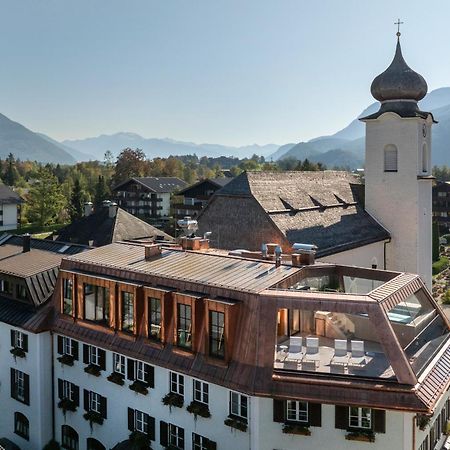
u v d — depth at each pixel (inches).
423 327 1223.5
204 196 4943.4
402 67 2269.9
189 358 1155.9
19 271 1583.4
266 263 1301.7
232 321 1099.3
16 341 1541.6
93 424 1364.4
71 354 1425.9
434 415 1172.5
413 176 2268.7
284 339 1189.7
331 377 1018.1
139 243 1619.1
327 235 2048.5
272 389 1025.5
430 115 2298.2
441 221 5713.6
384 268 2341.3
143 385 1240.8
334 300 1068.5
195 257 1401.3
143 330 1251.8
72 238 2439.7
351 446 1018.1
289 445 1044.5
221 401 1108.5
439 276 3405.5
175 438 1200.2
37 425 1475.1
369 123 2351.1
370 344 1183.6
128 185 5959.6
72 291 1412.4
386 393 984.3
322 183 2420.0
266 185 2117.4
